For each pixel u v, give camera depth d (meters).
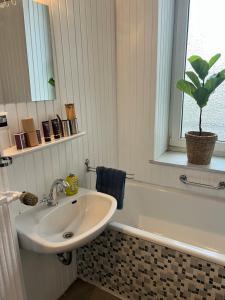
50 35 1.38
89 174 1.91
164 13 1.95
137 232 1.44
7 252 1.06
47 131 1.31
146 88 2.09
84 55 1.70
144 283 1.52
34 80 1.30
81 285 1.78
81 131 1.72
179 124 2.37
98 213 1.51
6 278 1.07
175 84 2.28
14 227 1.15
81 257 1.77
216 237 1.96
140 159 2.31
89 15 1.70
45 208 1.38
